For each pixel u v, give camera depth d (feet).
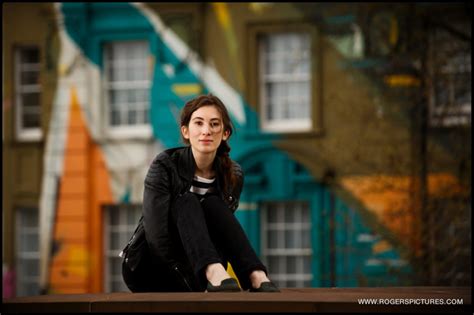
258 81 109.19
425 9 101.19
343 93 105.81
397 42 103.14
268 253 109.29
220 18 110.01
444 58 95.35
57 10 114.32
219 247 27.17
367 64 104.53
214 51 110.11
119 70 113.70
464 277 90.84
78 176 114.11
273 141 108.37
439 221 92.43
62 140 114.52
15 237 116.06
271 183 108.47
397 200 102.27
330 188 106.22
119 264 114.21
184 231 26.11
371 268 103.96
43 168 115.03
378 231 98.17
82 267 113.70
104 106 113.91
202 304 20.57
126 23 112.47
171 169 27.58
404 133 102.58
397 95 102.94
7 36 115.44
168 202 27.37
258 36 109.60
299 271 108.37
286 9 107.96
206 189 27.99
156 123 111.75
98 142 113.50
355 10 105.40
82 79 114.11
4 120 115.65
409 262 92.32
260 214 109.60
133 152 112.88
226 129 27.99
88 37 113.70
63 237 114.42
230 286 25.07
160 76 111.45
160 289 29.22
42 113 114.83
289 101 108.88
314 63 106.93
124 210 114.42
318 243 106.32
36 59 116.78
